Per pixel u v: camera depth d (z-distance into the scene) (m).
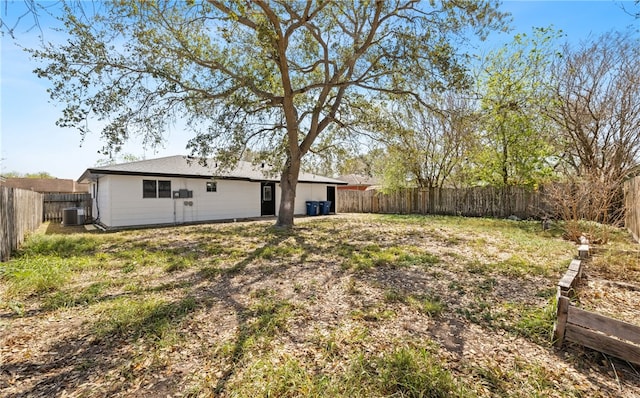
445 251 6.56
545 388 2.12
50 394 2.09
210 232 9.66
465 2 7.30
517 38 12.59
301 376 2.24
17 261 5.47
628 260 5.18
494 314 3.35
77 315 3.34
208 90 8.84
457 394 2.04
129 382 2.23
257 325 3.09
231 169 10.33
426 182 17.28
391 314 3.37
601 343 2.46
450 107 14.59
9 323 3.12
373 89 9.20
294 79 10.88
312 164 12.66
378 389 2.09
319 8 7.66
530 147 12.82
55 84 6.91
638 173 11.09
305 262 5.68
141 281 4.59
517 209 13.95
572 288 3.78
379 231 9.66
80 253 6.43
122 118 8.01
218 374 2.32
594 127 11.70
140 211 11.69
